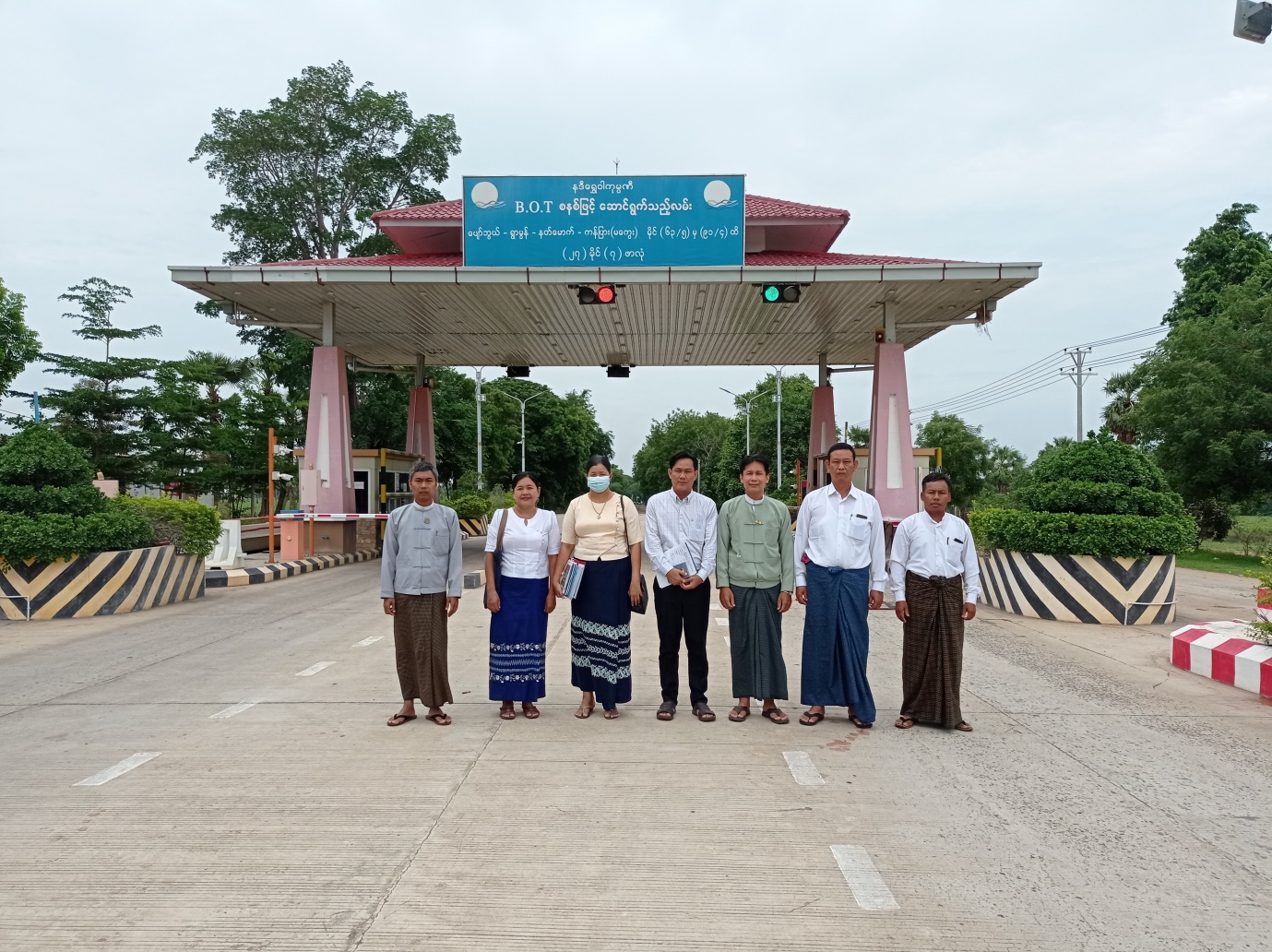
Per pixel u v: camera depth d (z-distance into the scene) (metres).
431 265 14.56
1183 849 3.57
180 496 30.14
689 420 94.44
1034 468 10.82
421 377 22.48
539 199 14.30
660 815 3.87
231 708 5.78
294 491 31.08
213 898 3.07
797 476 25.03
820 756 4.80
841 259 15.75
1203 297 30.06
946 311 17.38
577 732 5.26
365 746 4.92
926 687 5.34
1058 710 5.86
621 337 20.27
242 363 33.59
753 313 17.55
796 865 3.37
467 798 4.07
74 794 4.11
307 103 28.19
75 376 27.16
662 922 2.92
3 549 9.46
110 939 2.79
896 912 3.00
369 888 3.15
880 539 5.45
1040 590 9.78
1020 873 3.32
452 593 5.41
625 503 5.56
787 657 7.87
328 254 29.08
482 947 2.74
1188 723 5.53
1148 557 9.47
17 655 7.65
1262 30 7.40
